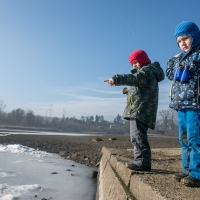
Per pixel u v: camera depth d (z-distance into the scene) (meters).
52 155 12.86
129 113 4.21
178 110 3.55
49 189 6.31
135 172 3.84
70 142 20.22
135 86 4.07
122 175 4.26
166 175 3.80
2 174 7.57
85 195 6.06
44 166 9.50
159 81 4.44
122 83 3.91
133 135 4.20
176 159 6.85
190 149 3.51
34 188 6.26
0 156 11.29
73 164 10.51
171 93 3.65
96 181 7.59
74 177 7.96
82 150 14.91
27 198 5.42
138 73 4.08
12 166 9.02
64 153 13.63
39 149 15.09
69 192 6.20
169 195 2.66
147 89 4.17
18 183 6.66
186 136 3.54
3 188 6.06
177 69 3.54
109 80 3.94
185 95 3.35
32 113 111.75
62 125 115.12
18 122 103.19
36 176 7.67
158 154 8.36
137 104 4.15
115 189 4.05
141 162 4.09
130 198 3.26
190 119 3.31
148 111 4.12
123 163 4.61
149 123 4.10
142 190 3.13
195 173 3.12
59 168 9.33
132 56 4.46
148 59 4.49
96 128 122.81
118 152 7.20
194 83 3.32
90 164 10.75
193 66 3.36
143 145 4.14
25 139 21.27
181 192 2.82
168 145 18.84
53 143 18.70
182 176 3.35
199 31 3.53
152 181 3.29
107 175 5.35
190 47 3.47
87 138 25.92
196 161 3.17
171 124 100.19
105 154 8.16
